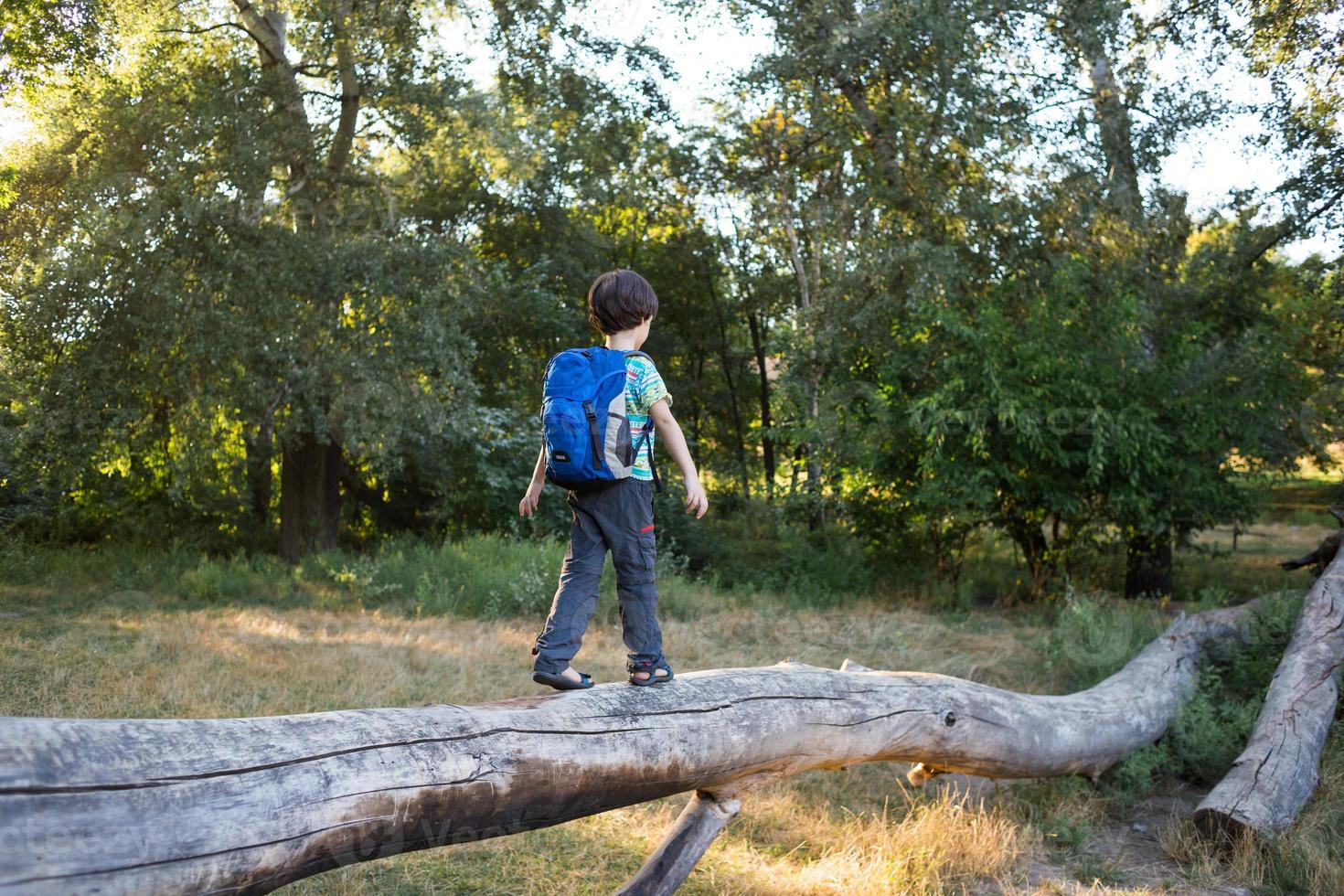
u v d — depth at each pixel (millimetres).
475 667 8039
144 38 13047
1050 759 5270
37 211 12359
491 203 20500
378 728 2510
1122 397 11625
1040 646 8492
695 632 9961
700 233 24656
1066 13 12859
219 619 10047
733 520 19094
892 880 4285
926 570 13430
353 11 12789
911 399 12570
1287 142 12891
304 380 12500
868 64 13508
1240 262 13273
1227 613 7984
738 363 28969
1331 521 23391
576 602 3047
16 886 1780
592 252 21953
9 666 7434
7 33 11719
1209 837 4805
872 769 6070
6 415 12258
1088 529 12445
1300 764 5195
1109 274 12727
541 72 14320
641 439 3002
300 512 14750
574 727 2902
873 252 13789
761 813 5113
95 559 13516
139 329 11891
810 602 12367
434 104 13188
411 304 13117
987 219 13094
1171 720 6238
